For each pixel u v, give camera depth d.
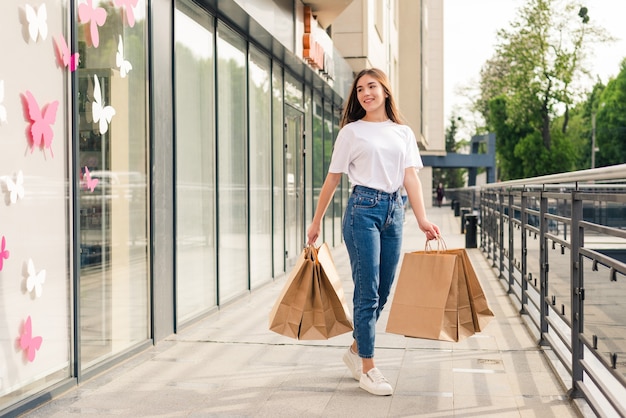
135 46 5.18
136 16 5.18
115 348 4.91
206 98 6.77
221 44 7.23
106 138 4.70
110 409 3.94
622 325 3.14
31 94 3.83
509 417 3.77
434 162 56.34
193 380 4.53
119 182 4.91
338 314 4.24
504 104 51.88
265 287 8.79
